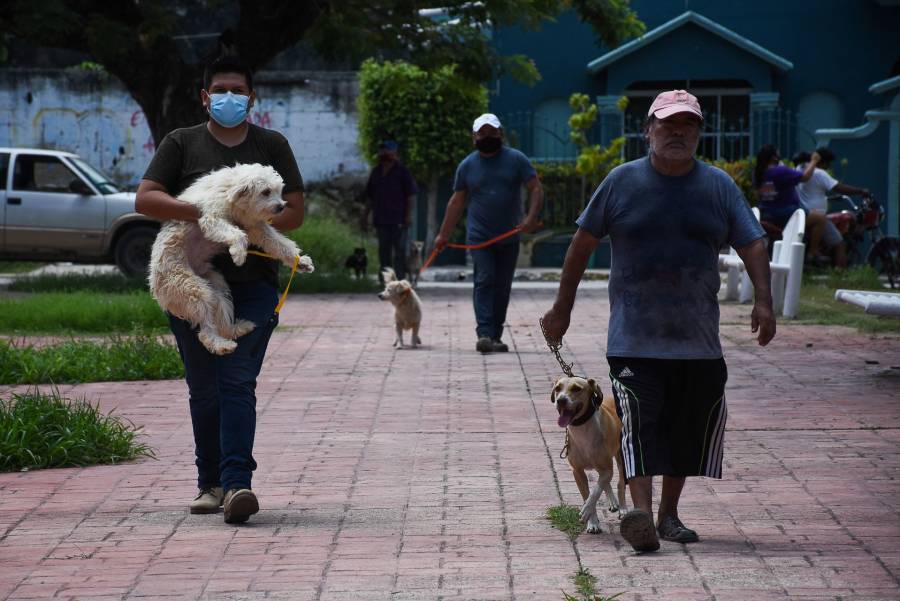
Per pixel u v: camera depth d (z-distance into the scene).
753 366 14.07
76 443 9.65
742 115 34.78
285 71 37.59
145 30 24.28
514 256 15.84
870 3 34.16
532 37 34.97
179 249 7.68
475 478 8.92
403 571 6.58
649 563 6.65
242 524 7.69
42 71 37.56
